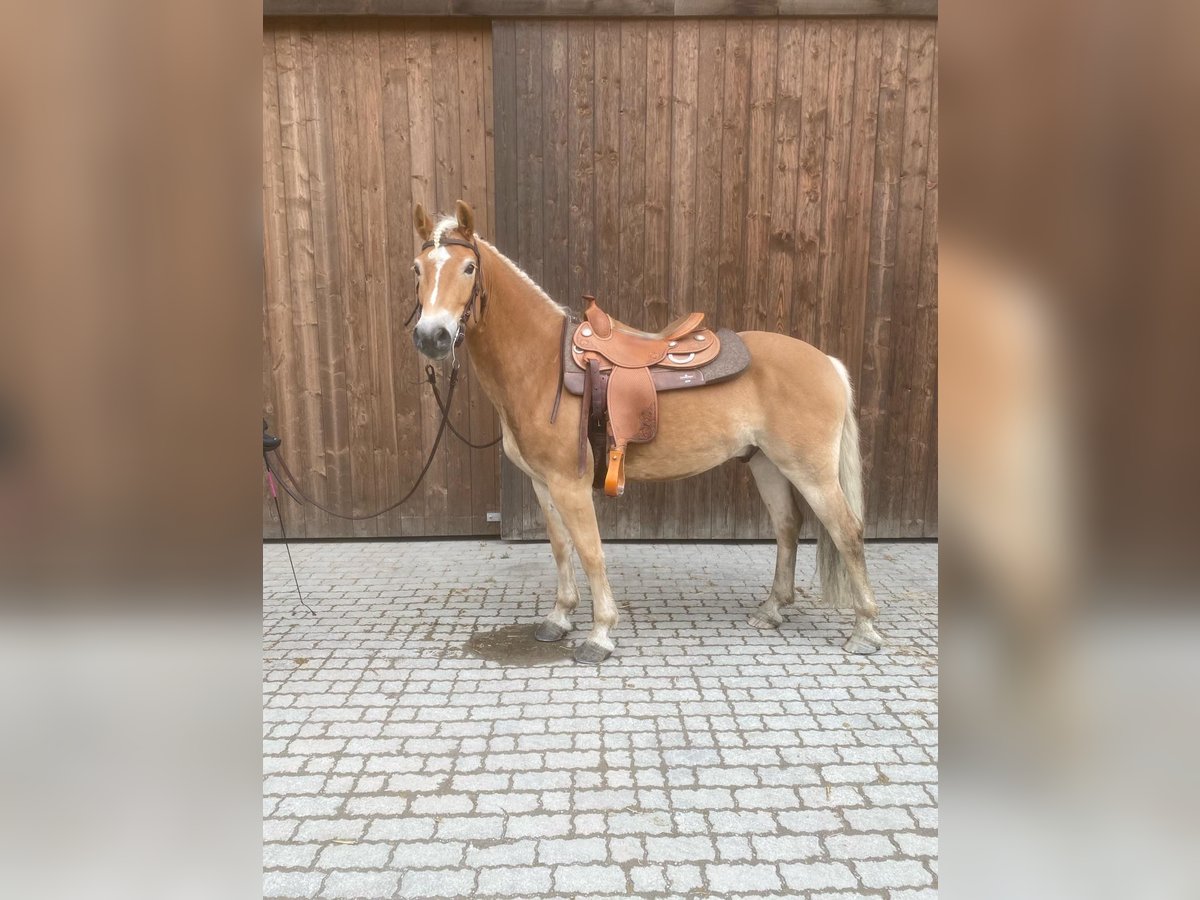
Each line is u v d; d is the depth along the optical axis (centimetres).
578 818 188
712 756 217
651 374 270
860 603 290
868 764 213
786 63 393
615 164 402
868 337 423
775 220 409
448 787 202
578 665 279
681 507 440
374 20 394
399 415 436
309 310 421
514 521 442
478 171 411
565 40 389
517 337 268
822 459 279
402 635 310
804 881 166
